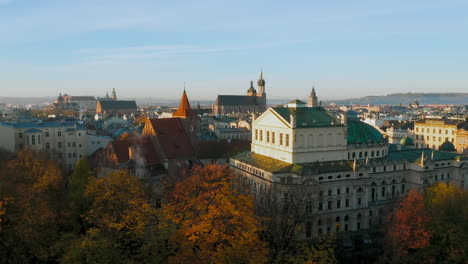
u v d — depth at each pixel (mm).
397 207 103438
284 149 117375
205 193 80000
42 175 108938
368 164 115438
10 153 143750
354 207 113125
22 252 70688
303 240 102312
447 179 127750
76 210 94812
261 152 132750
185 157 143125
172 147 141750
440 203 89938
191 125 162500
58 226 89625
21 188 86688
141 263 67625
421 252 84125
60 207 97688
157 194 115812
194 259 62188
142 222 75250
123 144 140500
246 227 66188
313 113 123625
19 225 70625
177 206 80000
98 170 130625
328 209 109812
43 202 84625
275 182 108562
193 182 98188
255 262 61969
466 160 129250
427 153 135000
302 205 99188
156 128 143250
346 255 100125
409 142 170000
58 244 69500
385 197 121938
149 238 79812
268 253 73938
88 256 60875
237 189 108062
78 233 91688
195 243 66875
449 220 84375
